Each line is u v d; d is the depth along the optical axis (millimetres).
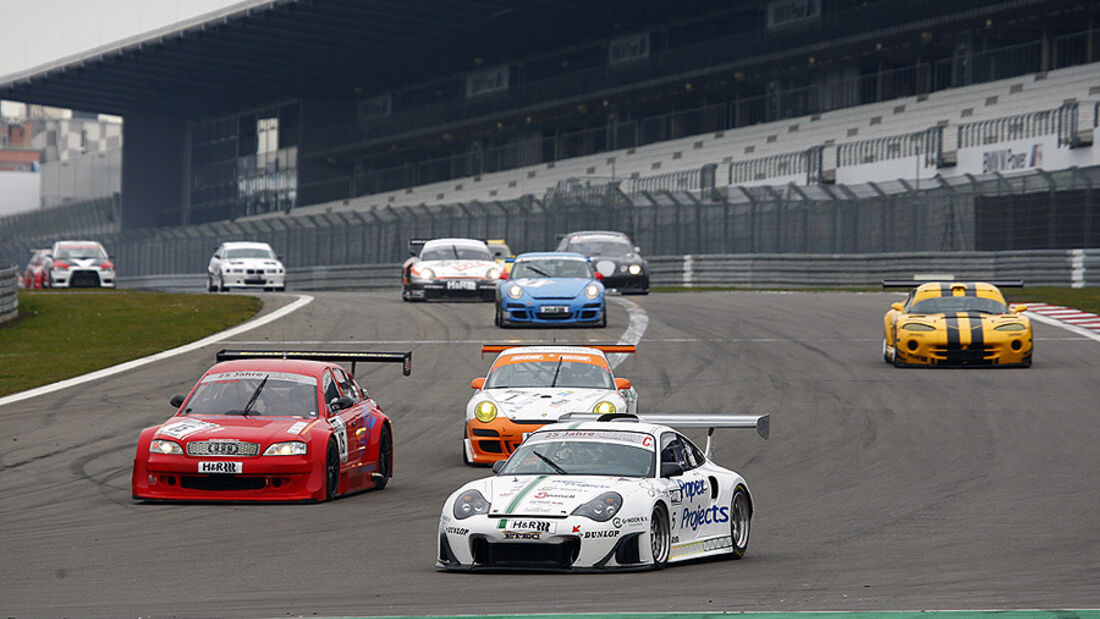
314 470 48344
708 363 91000
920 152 183375
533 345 63906
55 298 140500
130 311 126812
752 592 32062
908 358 87312
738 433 66125
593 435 38500
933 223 158625
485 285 134000
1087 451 59188
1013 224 151000
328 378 52594
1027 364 86812
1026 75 187000
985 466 56000
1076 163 161125
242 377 52094
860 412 71250
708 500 37812
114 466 57844
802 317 120312
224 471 47719
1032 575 34406
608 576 34438
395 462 60031
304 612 29953
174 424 49406
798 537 41812
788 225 174125
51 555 38750
